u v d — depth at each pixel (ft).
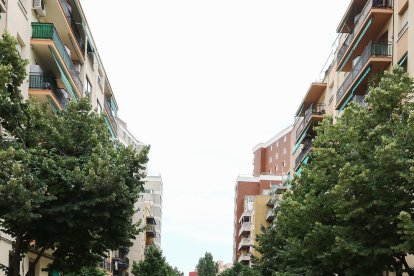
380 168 46.09
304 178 69.56
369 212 47.19
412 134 45.83
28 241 52.08
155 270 180.34
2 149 41.52
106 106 149.07
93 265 56.85
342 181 46.39
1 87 38.42
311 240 51.85
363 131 52.54
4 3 66.95
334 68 129.08
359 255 47.65
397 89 50.01
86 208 47.06
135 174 54.80
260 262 116.67
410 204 45.93
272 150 344.28
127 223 53.01
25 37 79.97
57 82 102.63
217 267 452.35
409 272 49.14
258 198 267.80
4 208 41.88
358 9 101.91
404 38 79.56
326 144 55.62
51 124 52.39
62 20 97.25
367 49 88.17
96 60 132.46
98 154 49.42
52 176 47.29
